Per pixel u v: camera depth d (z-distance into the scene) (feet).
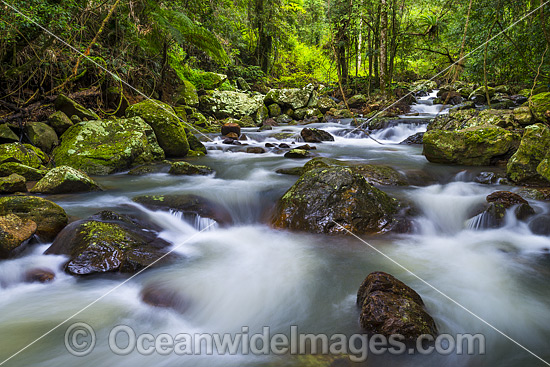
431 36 51.34
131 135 24.25
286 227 14.98
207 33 39.09
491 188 17.79
